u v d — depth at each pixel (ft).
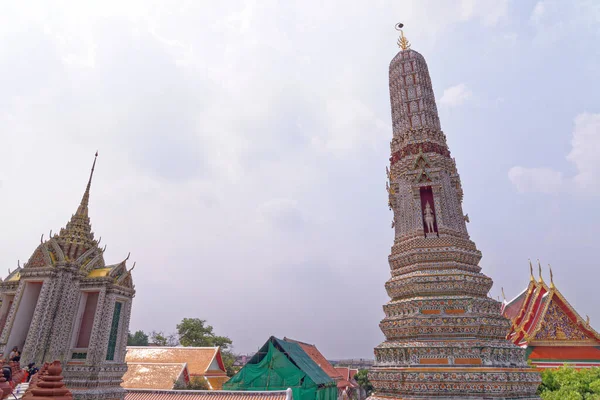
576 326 99.50
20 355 71.41
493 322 59.72
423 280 64.80
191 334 222.89
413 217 74.49
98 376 73.61
